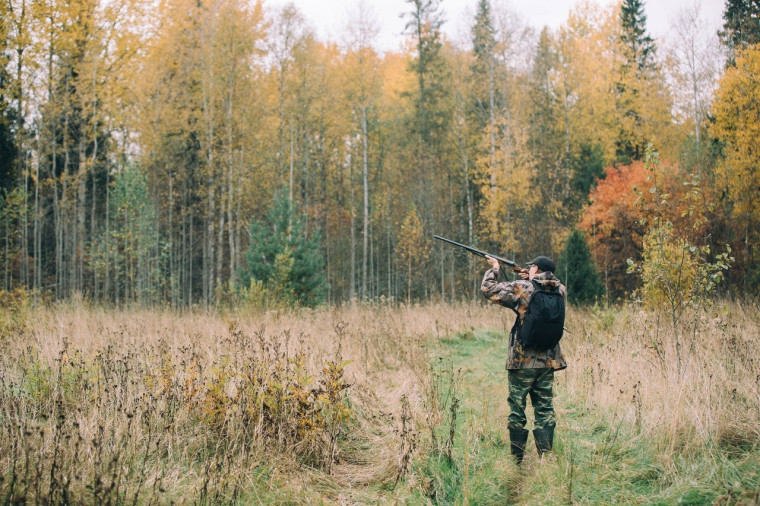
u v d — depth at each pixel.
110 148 20.55
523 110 25.50
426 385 5.47
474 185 27.42
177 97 20.59
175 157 23.33
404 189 28.41
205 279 22.64
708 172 18.06
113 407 3.96
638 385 4.75
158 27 19.58
